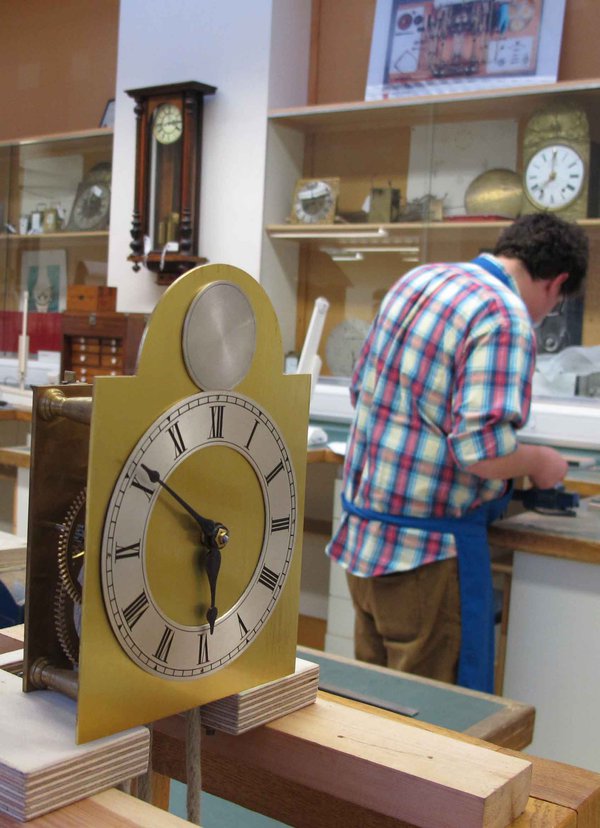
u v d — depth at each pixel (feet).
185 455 1.75
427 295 6.36
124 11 16.33
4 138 20.13
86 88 18.88
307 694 2.10
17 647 2.40
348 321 15.15
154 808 1.59
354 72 15.62
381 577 6.54
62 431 1.79
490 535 6.84
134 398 1.65
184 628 1.78
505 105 13.38
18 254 18.47
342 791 1.86
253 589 1.94
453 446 6.12
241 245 15.23
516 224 6.93
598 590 6.60
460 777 1.75
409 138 14.32
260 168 15.01
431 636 6.49
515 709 3.33
